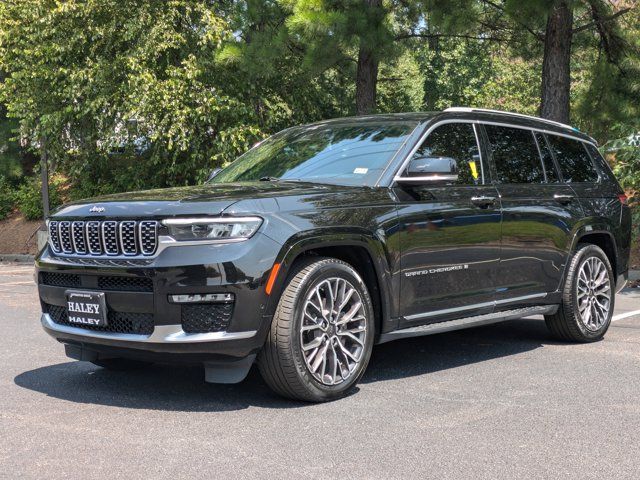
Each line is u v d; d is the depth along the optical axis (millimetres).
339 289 4754
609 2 15508
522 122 6422
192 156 17422
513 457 3639
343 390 4738
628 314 8375
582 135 7137
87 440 3938
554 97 13742
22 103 18219
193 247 4285
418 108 26734
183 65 16953
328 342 4672
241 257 4266
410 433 4023
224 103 16781
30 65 17812
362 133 5695
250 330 4320
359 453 3699
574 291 6504
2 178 23609
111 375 5496
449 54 27609
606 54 16578
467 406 4566
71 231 4715
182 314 4305
